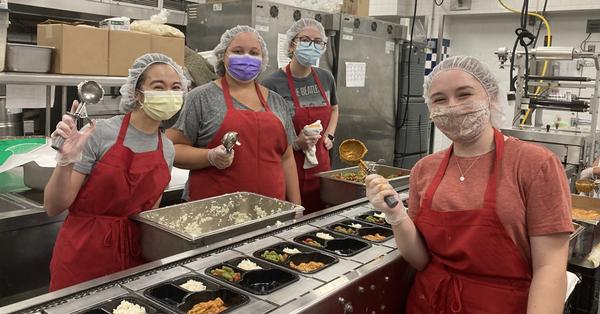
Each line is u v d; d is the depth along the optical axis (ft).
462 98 4.55
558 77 11.88
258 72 7.64
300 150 9.20
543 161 4.31
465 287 4.64
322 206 9.20
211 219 6.62
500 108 4.72
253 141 7.52
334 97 10.37
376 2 19.85
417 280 5.15
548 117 17.93
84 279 5.89
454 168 4.82
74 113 4.86
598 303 8.29
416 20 17.92
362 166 8.61
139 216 5.82
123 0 13.58
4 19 7.97
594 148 11.78
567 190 4.32
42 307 3.90
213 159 7.16
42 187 8.13
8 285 7.50
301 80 9.62
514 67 13.39
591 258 7.83
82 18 13.20
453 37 19.98
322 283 4.48
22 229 7.52
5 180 8.77
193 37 12.53
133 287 4.30
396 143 15.84
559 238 4.25
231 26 11.56
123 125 5.94
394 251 5.35
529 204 4.32
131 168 5.85
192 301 4.15
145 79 5.88
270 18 11.43
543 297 4.11
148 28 9.95
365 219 6.52
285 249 5.32
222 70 7.98
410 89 15.71
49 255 7.91
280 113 8.08
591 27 17.07
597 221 7.73
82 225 5.86
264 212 6.77
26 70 8.39
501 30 18.85
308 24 9.26
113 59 9.23
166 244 5.45
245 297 4.17
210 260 4.93
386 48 14.62
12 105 9.22
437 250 4.83
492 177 4.48
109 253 5.85
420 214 4.91
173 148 6.60
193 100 7.50
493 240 4.42
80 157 5.04
